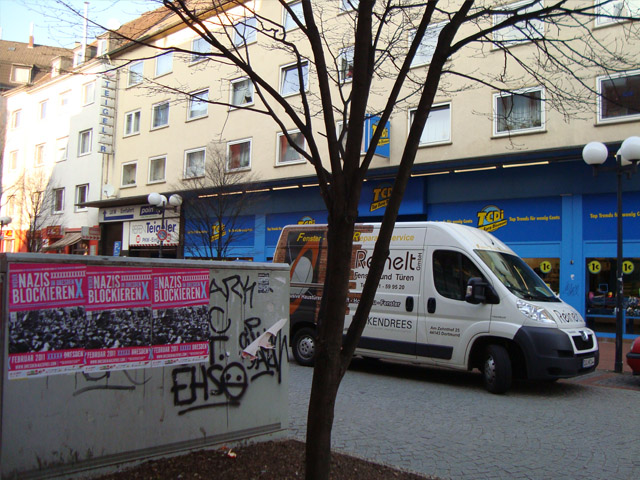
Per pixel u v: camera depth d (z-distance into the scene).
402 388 8.43
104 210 30.02
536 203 15.57
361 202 18.78
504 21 4.08
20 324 3.48
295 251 10.80
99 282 3.88
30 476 3.48
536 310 8.06
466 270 8.73
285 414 5.07
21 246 35.44
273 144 21.86
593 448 5.50
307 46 17.84
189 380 4.38
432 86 3.58
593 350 8.39
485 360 8.30
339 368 3.45
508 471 4.80
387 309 9.45
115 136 29.77
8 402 3.40
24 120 37.97
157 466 4.05
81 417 3.74
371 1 3.46
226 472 4.00
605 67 5.64
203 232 22.55
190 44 23.53
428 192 17.48
